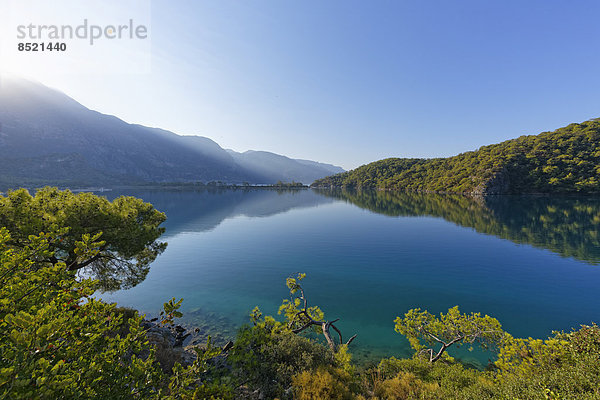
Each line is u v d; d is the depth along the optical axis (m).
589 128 193.12
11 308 4.21
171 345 17.11
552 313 25.25
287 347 12.17
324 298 29.83
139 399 4.61
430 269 39.88
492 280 34.50
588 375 7.57
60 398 3.46
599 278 34.38
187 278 37.06
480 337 13.82
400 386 10.89
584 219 76.38
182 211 118.56
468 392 9.16
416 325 16.00
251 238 64.12
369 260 45.28
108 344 4.87
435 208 115.88
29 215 13.92
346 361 12.52
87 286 4.96
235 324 23.69
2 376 2.89
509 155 187.62
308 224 83.31
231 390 5.83
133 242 18.28
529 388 7.91
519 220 78.81
